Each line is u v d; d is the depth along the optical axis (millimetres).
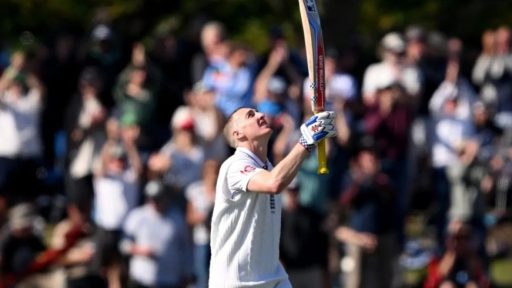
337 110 62406
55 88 71625
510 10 77062
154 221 60250
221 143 61281
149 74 67500
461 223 61031
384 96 62469
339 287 63469
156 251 60094
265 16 75812
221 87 63281
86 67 71500
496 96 70875
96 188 62156
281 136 57594
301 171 57844
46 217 70188
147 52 70938
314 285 57531
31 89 69312
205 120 63469
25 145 68375
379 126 61844
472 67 75312
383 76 65000
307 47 35156
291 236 57312
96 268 59969
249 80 63250
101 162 62469
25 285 60000
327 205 59812
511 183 67438
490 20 77062
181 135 62750
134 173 62688
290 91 62312
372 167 60719
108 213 61406
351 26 65438
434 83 68250
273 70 62875
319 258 57688
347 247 64438
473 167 63688
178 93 69188
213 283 36312
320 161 34469
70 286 59500
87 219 62812
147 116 66688
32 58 71250
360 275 60250
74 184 63875
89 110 65375
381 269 60500
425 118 67750
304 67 64062
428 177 66625
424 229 71438
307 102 60312
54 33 74812
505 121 70375
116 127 64000
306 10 35250
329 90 62250
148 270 60031
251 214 35656
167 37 70938
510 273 68000
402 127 62250
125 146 63250
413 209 68188
